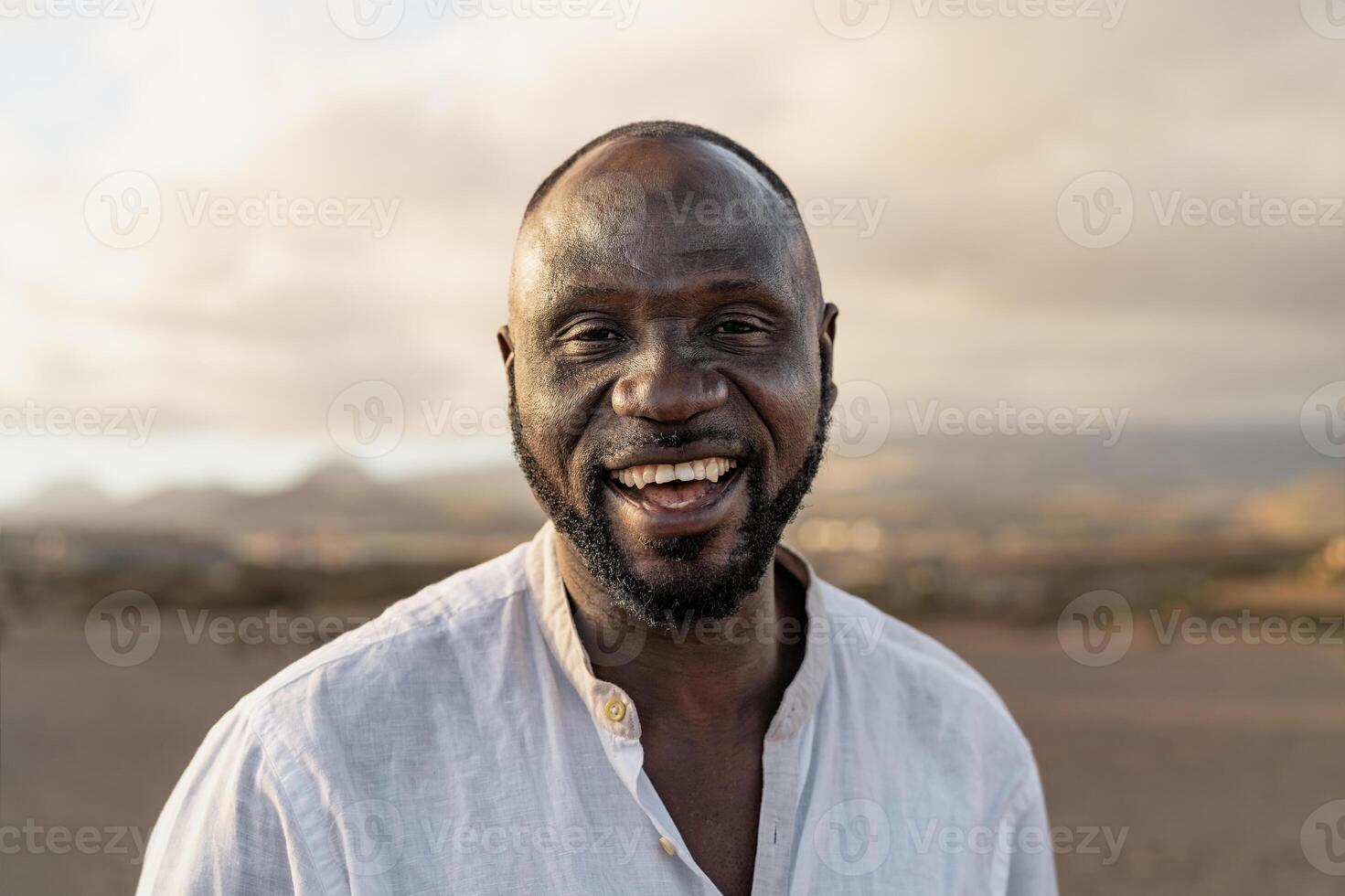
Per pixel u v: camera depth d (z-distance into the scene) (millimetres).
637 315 1736
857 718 2020
